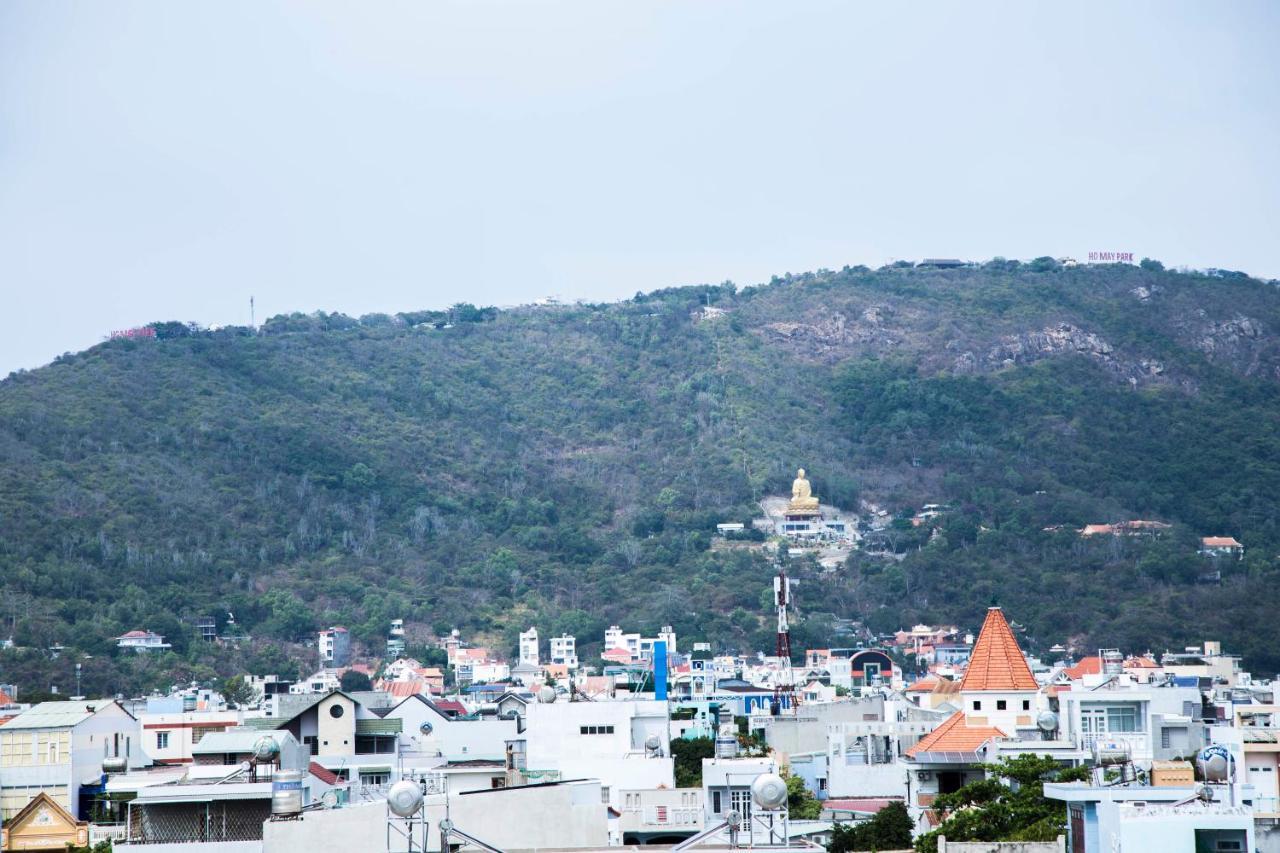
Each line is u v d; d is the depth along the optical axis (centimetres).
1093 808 8819
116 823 14075
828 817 16650
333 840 9381
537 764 17288
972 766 15238
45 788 15788
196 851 9938
